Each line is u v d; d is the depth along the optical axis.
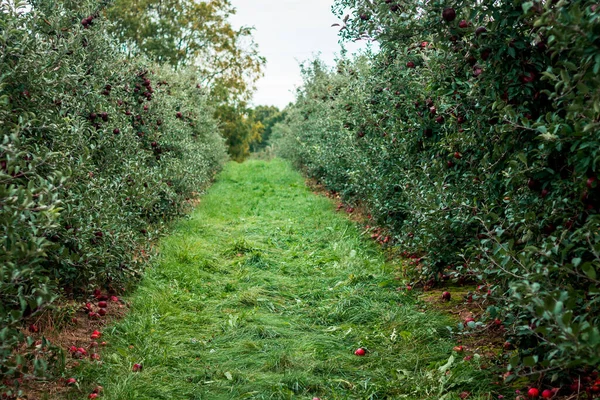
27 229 2.73
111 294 4.91
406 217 6.45
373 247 6.92
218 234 8.00
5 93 3.59
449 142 4.60
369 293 4.93
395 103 6.03
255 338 4.07
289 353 3.65
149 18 27.23
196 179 10.10
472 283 5.27
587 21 2.31
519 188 3.47
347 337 4.07
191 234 7.75
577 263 2.47
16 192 2.46
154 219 7.85
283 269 6.16
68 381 3.20
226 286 5.46
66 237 3.82
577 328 2.18
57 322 3.94
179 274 5.68
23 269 2.54
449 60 4.02
